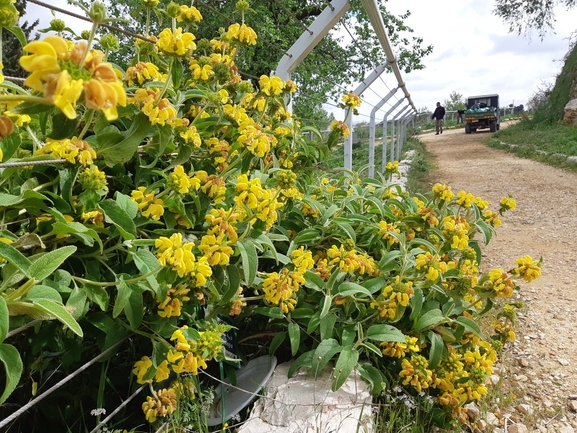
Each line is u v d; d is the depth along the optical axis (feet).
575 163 35.24
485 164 41.75
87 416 5.41
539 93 73.82
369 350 7.10
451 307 7.19
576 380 8.53
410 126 90.63
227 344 6.28
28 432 5.24
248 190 5.04
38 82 1.98
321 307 6.76
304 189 8.91
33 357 4.90
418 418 6.51
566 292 12.70
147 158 6.03
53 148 4.09
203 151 6.34
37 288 3.46
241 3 7.30
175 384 5.31
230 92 7.34
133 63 6.47
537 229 19.69
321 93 27.84
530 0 61.52
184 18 6.15
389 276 7.70
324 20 10.73
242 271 5.74
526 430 7.09
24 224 4.58
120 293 4.24
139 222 5.05
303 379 6.46
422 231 8.93
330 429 5.54
